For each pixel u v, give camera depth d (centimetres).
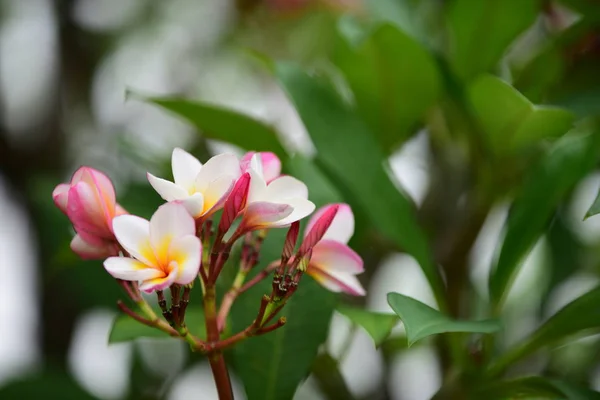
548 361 169
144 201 150
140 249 115
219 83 233
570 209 176
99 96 224
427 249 138
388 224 137
